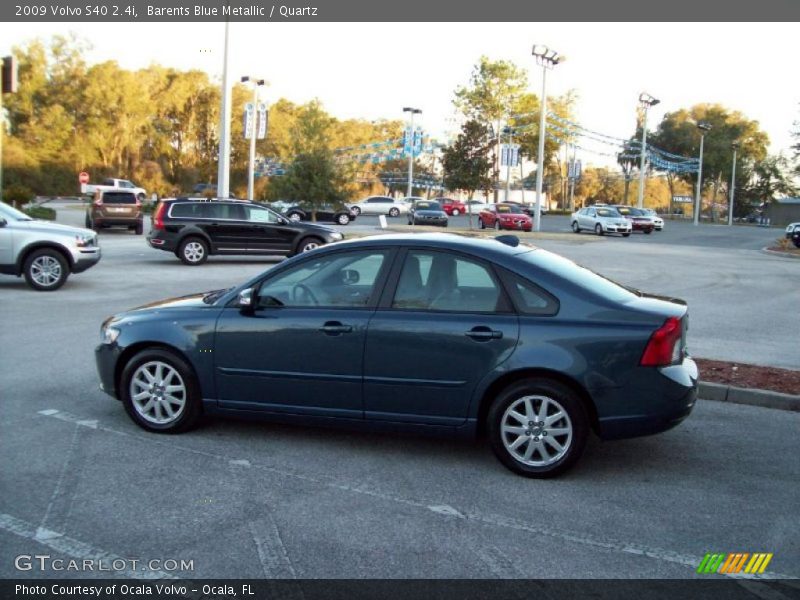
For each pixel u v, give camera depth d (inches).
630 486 206.4
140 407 243.4
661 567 160.6
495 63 2640.3
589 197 4704.7
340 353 219.9
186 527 175.0
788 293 667.4
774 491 204.5
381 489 200.8
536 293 212.1
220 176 1072.2
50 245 558.6
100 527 174.6
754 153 3838.6
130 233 1240.8
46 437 237.1
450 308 215.3
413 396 215.9
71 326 425.4
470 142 1692.9
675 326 206.4
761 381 303.0
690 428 259.9
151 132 2770.7
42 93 2479.1
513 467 211.3
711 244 1533.0
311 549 165.5
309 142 1333.7
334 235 796.6
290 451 229.1
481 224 1777.8
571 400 205.6
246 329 229.1
